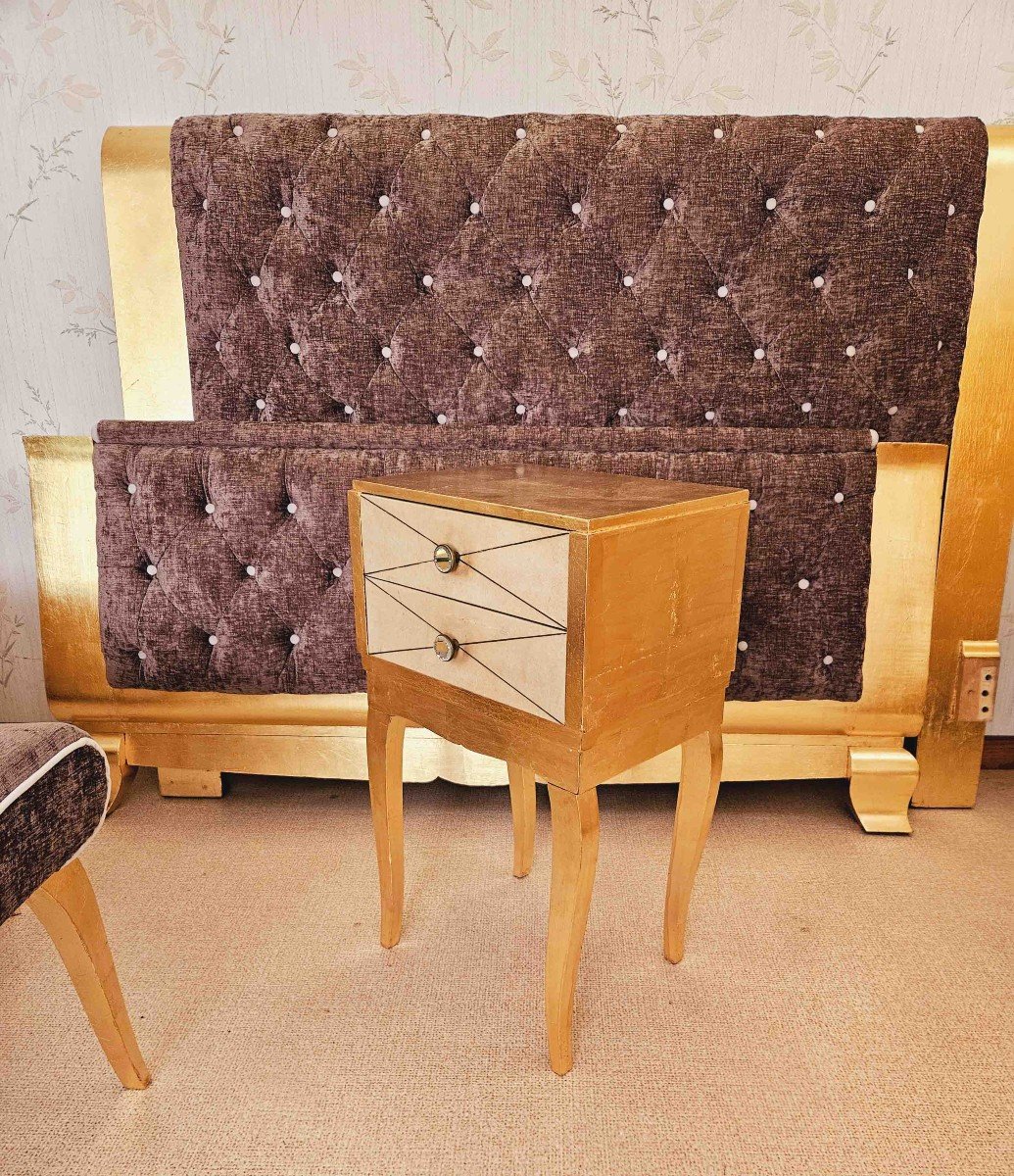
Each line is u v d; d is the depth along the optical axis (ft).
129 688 5.33
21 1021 3.72
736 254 5.25
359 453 4.97
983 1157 3.03
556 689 2.96
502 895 4.66
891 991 3.89
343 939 4.28
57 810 2.74
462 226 5.36
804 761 5.37
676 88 5.78
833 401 5.35
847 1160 3.02
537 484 3.52
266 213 5.43
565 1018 3.34
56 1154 3.05
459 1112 3.23
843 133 5.10
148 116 5.93
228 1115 3.22
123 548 5.09
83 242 6.08
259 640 5.09
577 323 5.41
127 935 4.31
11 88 5.86
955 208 5.05
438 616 3.37
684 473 4.79
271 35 5.77
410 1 5.67
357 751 5.49
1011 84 5.60
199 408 5.76
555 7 5.65
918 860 5.01
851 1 5.52
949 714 5.50
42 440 5.17
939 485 4.87
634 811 5.62
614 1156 3.03
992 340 5.15
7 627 6.70
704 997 3.86
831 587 4.87
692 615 3.29
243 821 5.51
